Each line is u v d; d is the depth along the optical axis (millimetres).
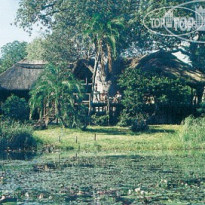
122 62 45469
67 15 45719
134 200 9859
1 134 23484
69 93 30891
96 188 11414
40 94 31844
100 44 38531
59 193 10742
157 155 20312
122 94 41625
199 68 44125
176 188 11461
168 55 43875
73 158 18938
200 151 22438
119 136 28406
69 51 49406
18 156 19922
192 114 36656
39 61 47000
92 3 43844
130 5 46000
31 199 9992
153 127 33469
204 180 12844
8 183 12219
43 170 14883
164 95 35219
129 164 16625
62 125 31391
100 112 36219
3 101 41938
